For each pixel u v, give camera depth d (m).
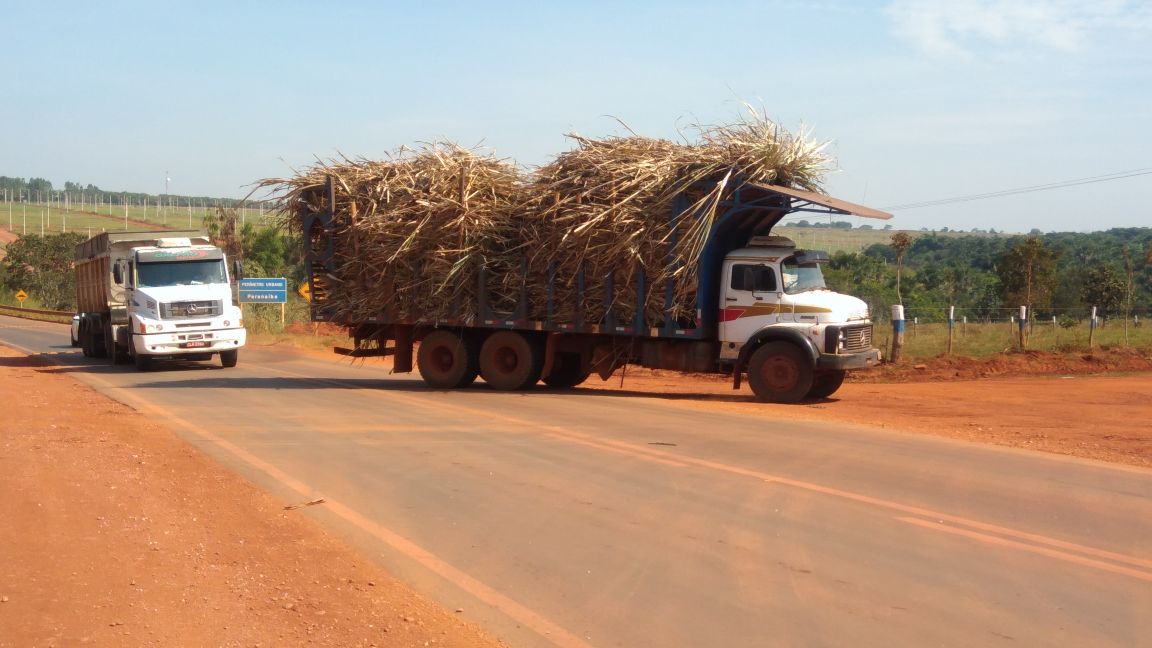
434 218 18.98
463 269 19.02
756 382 17.59
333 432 13.03
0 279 77.06
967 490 9.40
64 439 11.55
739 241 18.75
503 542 7.50
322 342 34.62
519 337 19.08
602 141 18.50
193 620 5.48
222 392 18.50
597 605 6.07
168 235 25.84
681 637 5.52
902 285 52.56
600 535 7.68
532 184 18.89
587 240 17.75
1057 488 9.53
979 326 37.09
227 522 7.90
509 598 6.21
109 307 25.61
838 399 18.11
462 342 19.64
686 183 17.17
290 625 5.51
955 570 6.79
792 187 18.02
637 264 17.73
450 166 19.25
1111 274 46.53
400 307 19.94
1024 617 5.85
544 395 18.38
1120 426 14.18
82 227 142.75
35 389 17.92
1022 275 43.47
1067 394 18.31
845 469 10.45
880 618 5.82
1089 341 26.12
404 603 6.05
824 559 7.04
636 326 17.94
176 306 23.48
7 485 8.62
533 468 10.41
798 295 17.44
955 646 5.38
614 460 10.91
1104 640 5.48
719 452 11.50
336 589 6.26
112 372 23.59
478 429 13.37
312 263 20.89
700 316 17.56
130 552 6.77
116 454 10.66
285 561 6.86
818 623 5.73
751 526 7.96
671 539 7.56
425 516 8.31
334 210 20.20
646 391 20.06
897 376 22.39
